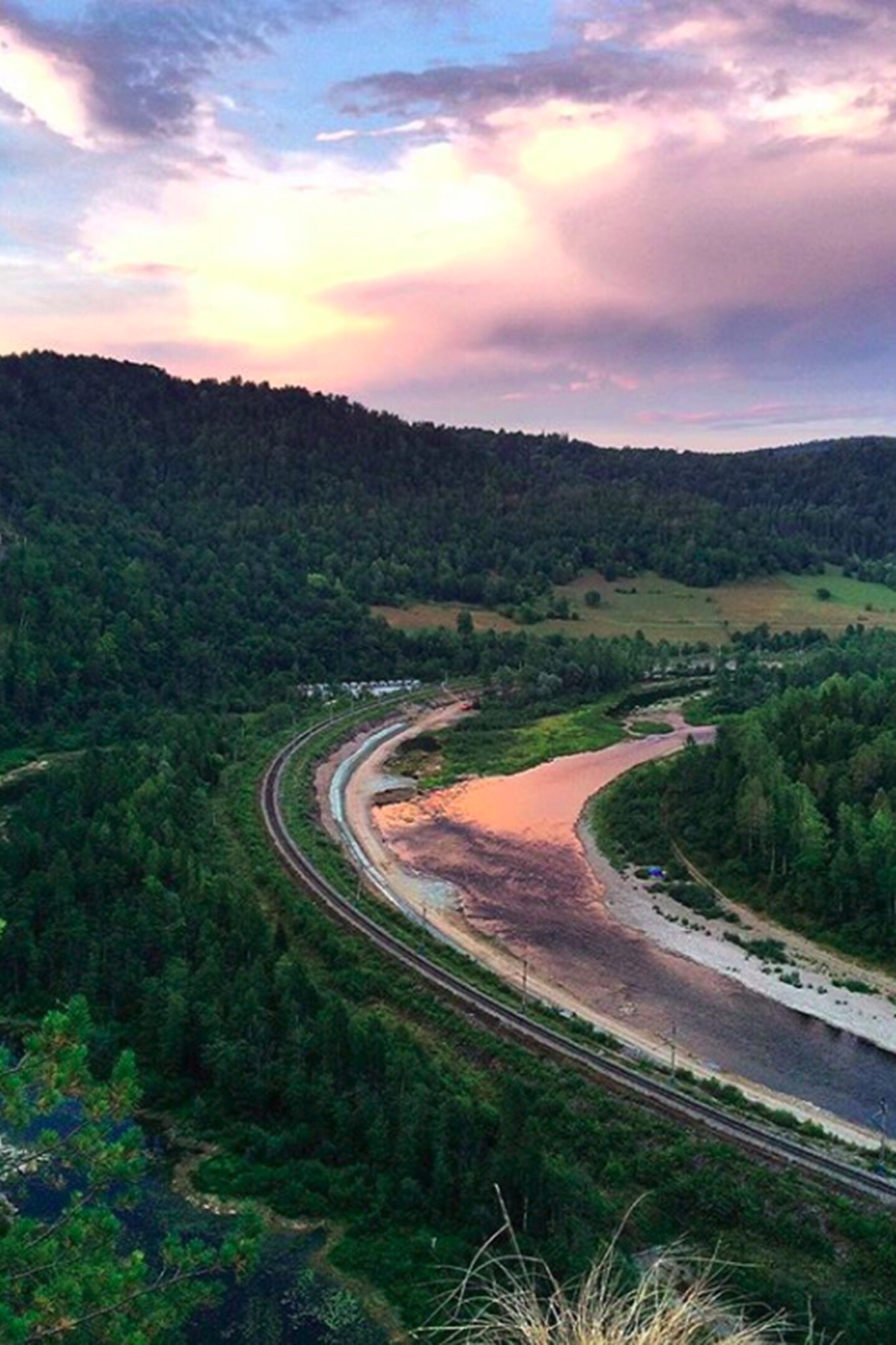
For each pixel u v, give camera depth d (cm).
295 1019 8356
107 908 10544
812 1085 8800
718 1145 7412
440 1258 6375
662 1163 7256
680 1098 8119
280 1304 6156
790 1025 9825
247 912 10369
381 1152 7256
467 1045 9000
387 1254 6500
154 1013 8756
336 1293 6244
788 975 10806
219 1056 8125
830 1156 7512
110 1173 3225
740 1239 6612
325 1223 6862
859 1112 8400
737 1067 9075
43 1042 3198
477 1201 6662
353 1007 9631
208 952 9425
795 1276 6222
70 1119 7025
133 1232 6750
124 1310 3042
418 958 10656
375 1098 7531
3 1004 9500
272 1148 7469
